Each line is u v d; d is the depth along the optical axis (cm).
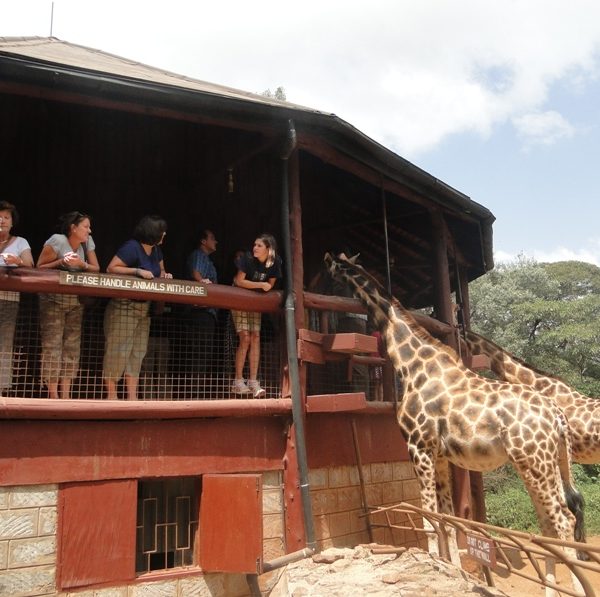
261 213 870
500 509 1409
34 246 779
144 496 603
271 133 634
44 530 502
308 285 948
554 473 566
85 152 827
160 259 600
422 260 1064
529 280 3130
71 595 501
